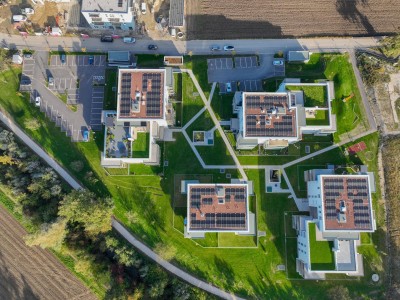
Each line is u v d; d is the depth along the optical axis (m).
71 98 113.31
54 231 98.38
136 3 116.94
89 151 111.38
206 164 110.62
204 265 106.56
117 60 112.56
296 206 108.75
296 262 106.19
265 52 115.25
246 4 117.69
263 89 113.31
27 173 109.00
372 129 112.25
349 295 104.75
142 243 107.88
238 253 106.94
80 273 107.81
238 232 99.19
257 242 106.94
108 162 105.56
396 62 114.44
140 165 110.25
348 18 116.88
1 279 108.50
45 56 115.06
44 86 113.88
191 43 115.75
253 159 110.69
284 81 108.81
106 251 107.62
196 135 111.75
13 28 116.19
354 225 94.56
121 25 113.69
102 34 116.19
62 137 112.06
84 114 112.69
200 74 114.38
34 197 105.06
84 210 100.12
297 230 106.69
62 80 114.06
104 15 108.44
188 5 117.25
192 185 97.31
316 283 105.69
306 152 110.88
